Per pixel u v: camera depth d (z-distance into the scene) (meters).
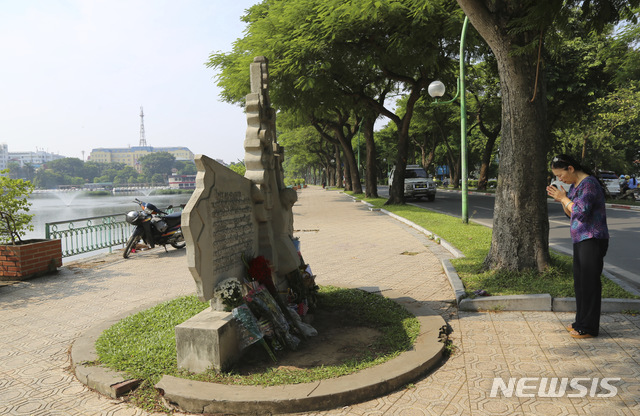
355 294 6.03
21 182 8.38
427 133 43.59
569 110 24.23
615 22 5.62
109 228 11.28
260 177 4.87
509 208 6.33
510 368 3.72
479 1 6.05
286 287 5.25
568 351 3.99
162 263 9.53
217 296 3.98
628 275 7.01
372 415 3.09
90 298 6.71
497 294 5.50
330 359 3.96
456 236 10.48
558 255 7.33
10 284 7.62
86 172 157.12
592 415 2.95
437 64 16.62
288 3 16.66
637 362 3.68
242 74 17.12
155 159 164.50
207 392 3.30
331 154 60.81
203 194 3.87
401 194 21.06
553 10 5.14
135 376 3.69
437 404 3.20
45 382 3.84
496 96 30.48
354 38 15.91
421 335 4.36
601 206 4.27
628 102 23.53
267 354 4.11
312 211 21.69
